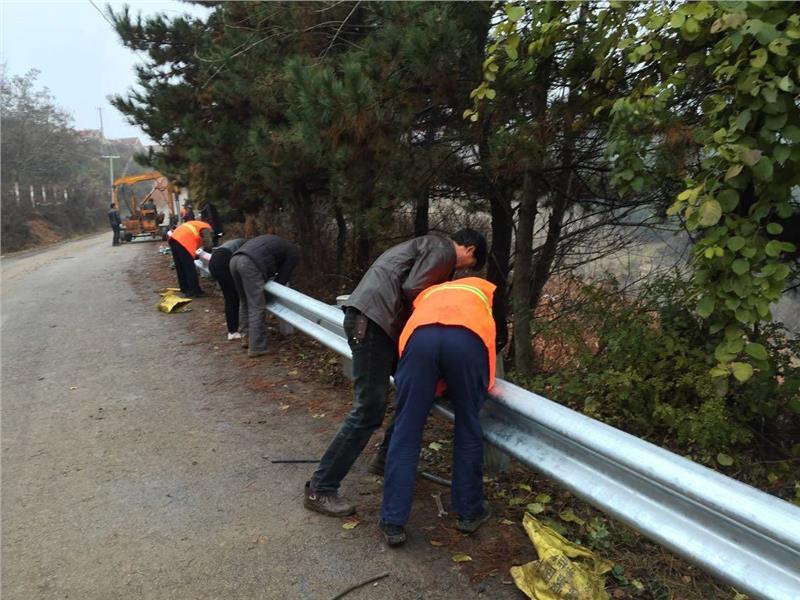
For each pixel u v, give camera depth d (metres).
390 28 5.22
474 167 6.62
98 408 5.32
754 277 3.12
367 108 5.05
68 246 33.91
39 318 9.64
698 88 3.80
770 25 2.76
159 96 10.83
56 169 50.94
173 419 4.99
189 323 8.64
